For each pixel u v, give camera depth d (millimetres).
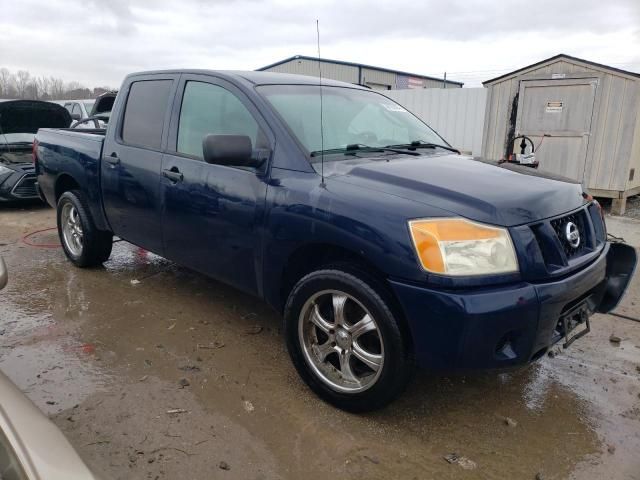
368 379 2711
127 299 4355
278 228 2926
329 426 2717
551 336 2537
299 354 2936
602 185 8523
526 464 2486
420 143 3695
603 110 8344
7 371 3184
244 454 2498
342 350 2779
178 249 3754
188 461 2441
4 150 8367
